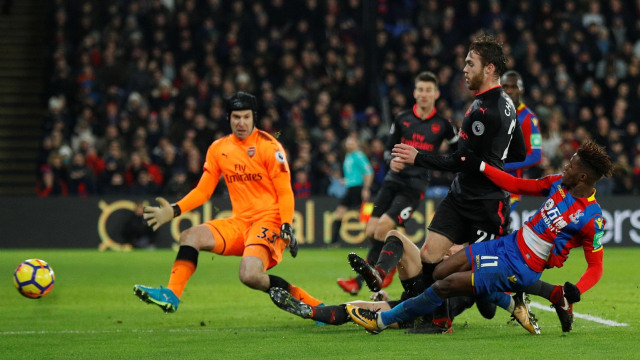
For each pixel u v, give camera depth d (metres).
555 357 17.36
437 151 29.36
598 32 70.50
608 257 46.34
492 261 19.00
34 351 18.92
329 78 66.12
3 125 66.88
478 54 20.22
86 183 56.06
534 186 19.38
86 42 65.75
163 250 53.56
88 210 53.97
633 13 74.19
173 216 22.25
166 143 57.03
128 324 23.45
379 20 72.19
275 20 69.38
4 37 72.44
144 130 57.47
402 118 29.52
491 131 20.17
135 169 55.84
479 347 18.58
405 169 29.09
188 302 28.47
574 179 18.64
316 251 52.09
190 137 57.38
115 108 61.66
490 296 20.80
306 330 21.75
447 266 19.42
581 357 17.36
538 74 66.50
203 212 54.00
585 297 28.58
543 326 22.17
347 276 37.16
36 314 25.70
